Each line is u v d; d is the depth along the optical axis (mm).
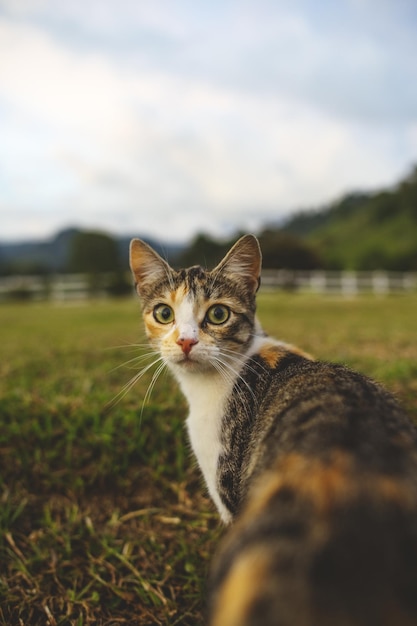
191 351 316
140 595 313
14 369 645
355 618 117
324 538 132
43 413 446
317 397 213
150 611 308
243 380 309
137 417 431
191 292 338
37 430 419
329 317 1351
